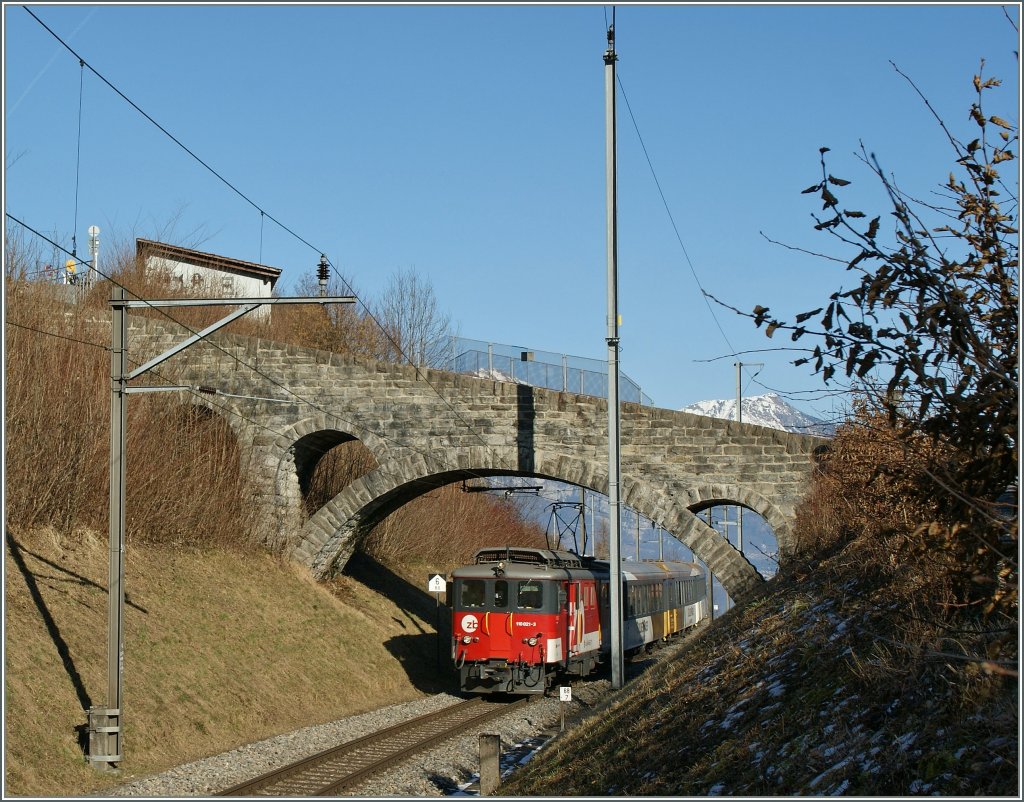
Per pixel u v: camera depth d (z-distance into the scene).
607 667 32.38
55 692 17.19
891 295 6.43
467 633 26.92
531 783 13.63
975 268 6.52
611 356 24.00
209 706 20.41
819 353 6.72
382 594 37.34
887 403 6.73
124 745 17.08
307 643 27.11
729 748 10.20
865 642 10.93
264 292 50.12
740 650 14.93
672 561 46.19
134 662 20.12
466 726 21.98
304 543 31.83
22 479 22.33
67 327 29.27
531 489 34.28
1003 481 6.38
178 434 29.67
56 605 20.23
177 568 26.33
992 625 8.83
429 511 49.19
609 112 24.33
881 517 12.98
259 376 31.50
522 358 32.56
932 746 7.62
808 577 19.59
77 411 25.45
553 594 26.78
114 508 16.44
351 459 40.53
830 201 6.46
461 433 30.41
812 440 28.28
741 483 28.69
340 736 20.81
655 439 29.33
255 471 31.44
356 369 31.12
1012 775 6.66
